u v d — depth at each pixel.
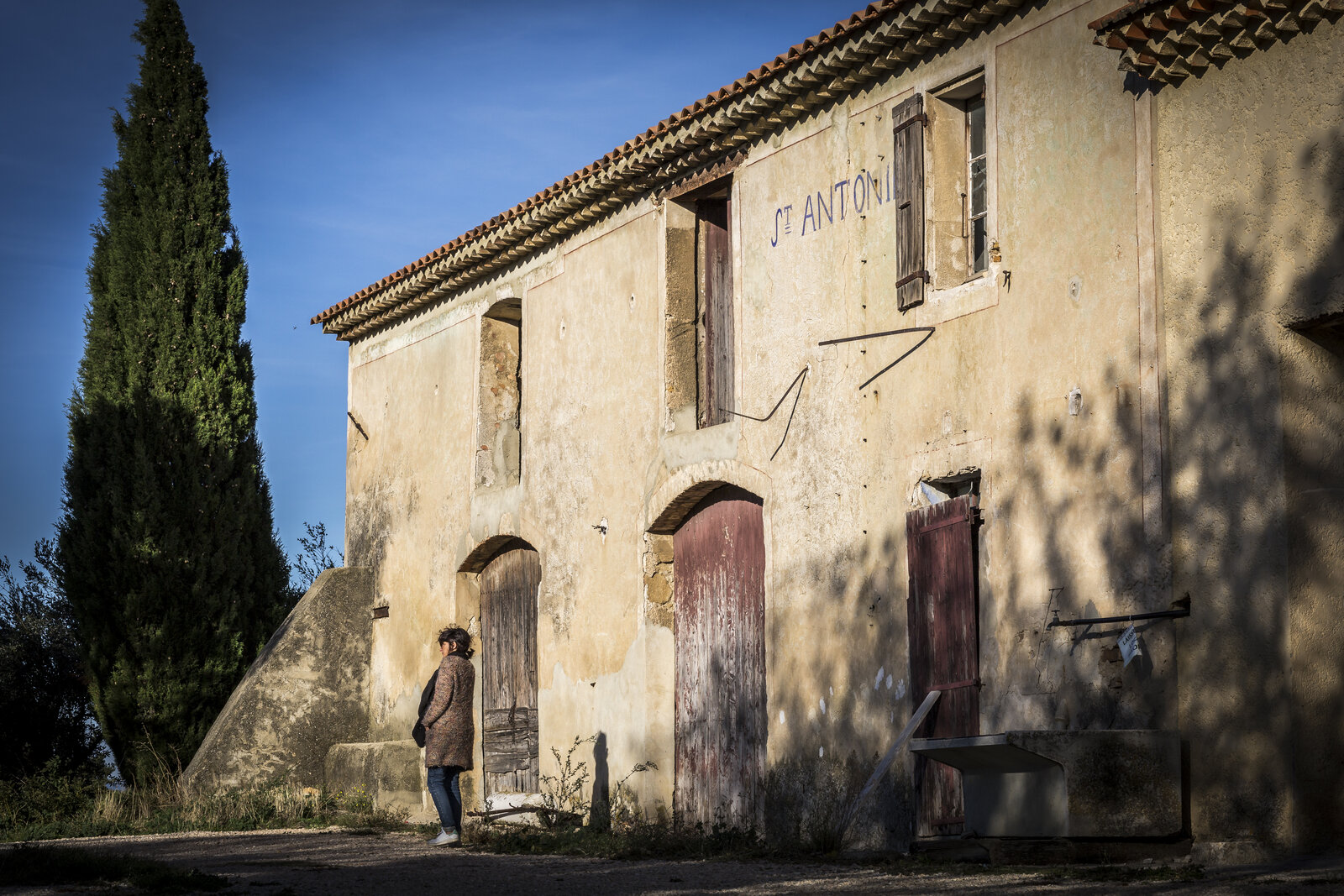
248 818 13.94
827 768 10.21
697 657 11.92
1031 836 7.50
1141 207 8.15
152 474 16.02
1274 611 7.29
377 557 16.88
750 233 11.48
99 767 16.31
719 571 11.76
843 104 10.65
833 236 10.62
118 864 8.46
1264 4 7.30
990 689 8.86
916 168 9.77
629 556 12.48
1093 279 8.44
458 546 15.20
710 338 12.28
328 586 16.69
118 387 16.34
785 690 10.70
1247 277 7.55
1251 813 7.30
